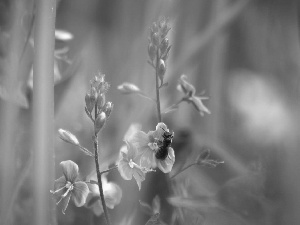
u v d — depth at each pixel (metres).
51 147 0.29
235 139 0.38
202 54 0.39
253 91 0.41
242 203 0.32
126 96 0.37
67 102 0.40
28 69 0.35
